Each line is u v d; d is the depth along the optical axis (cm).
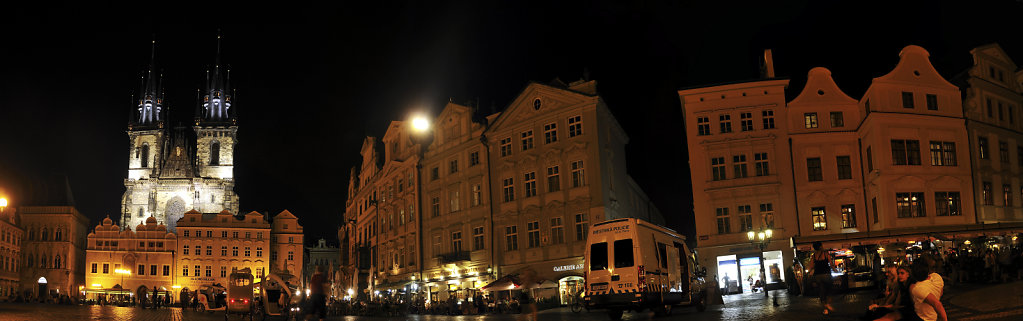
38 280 11644
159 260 12281
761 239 4534
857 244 4306
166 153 17488
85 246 13100
